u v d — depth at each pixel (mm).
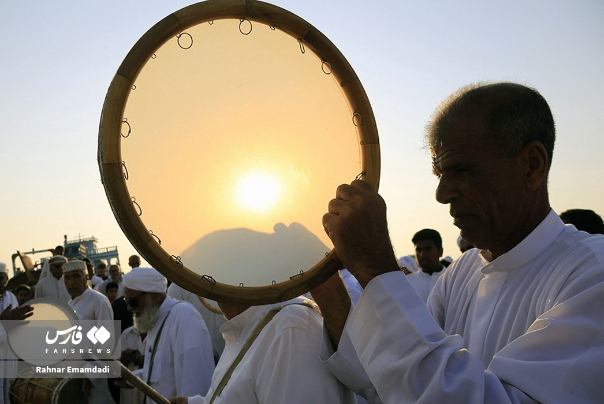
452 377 1077
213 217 1249
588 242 1279
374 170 1325
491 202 1295
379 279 1178
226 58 1277
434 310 1721
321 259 1305
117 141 1126
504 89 1292
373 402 1437
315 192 1332
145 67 1187
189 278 1167
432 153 1384
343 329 1412
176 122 1229
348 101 1359
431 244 4969
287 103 1330
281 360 1488
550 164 1319
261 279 1258
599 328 1072
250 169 1285
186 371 3611
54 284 7379
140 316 3848
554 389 1056
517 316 1326
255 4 1254
